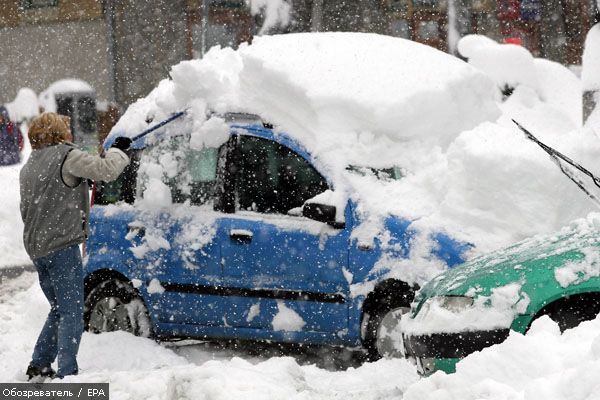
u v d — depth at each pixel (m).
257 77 12.29
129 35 43.56
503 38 49.59
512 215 11.08
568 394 6.07
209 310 11.95
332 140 11.75
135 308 12.47
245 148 12.09
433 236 10.99
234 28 46.91
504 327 8.34
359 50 12.61
